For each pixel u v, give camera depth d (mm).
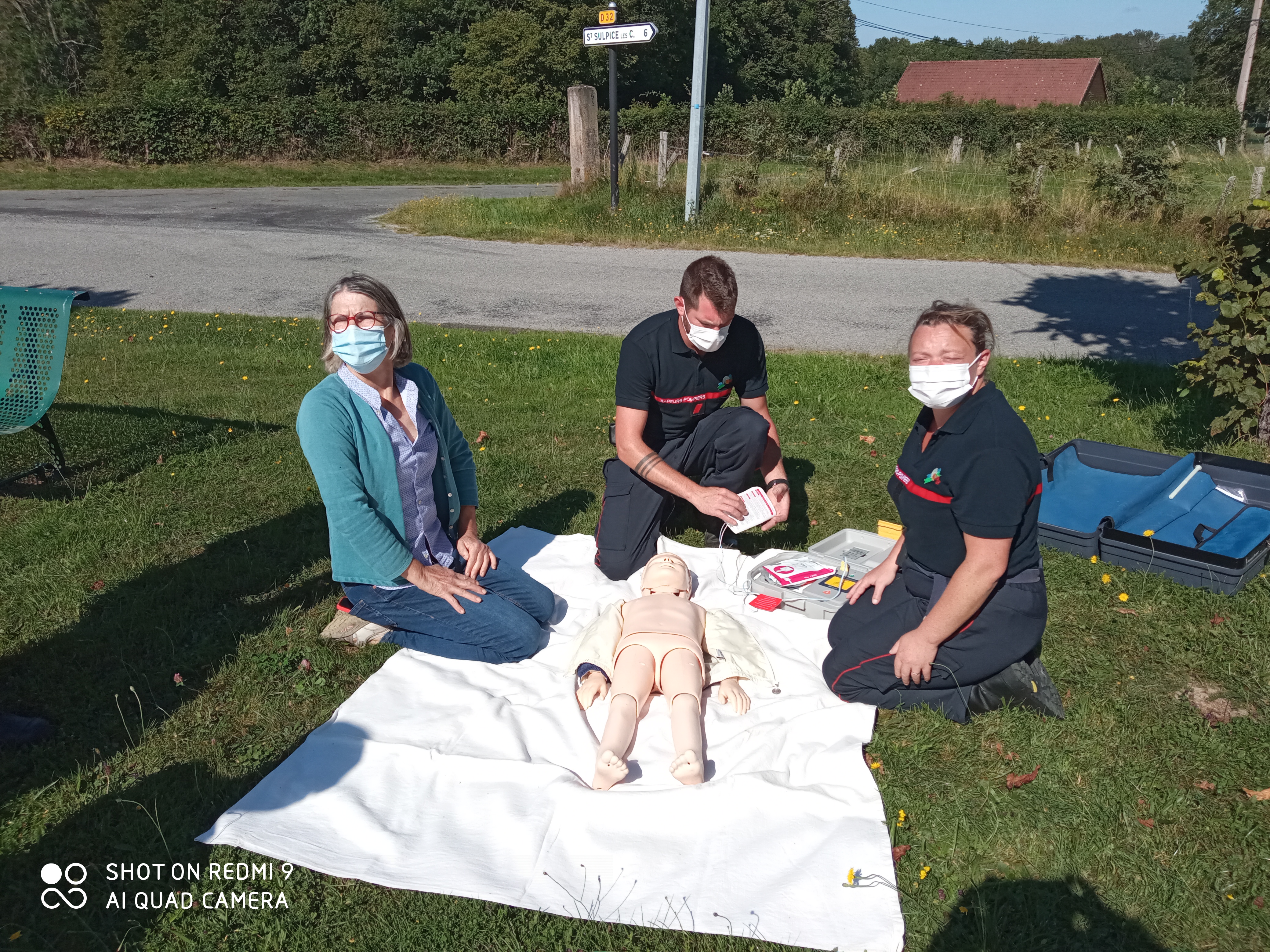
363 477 3186
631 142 24531
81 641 3455
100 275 11500
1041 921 2291
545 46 39906
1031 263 12992
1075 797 2689
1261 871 2432
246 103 27031
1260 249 4949
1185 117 34125
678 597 3270
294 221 16312
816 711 3004
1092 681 3256
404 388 3316
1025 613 2893
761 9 54688
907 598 3154
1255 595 3742
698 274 3574
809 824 2523
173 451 5441
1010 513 2701
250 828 2523
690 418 4141
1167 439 5758
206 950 2225
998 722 2994
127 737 2955
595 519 4730
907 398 6715
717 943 2207
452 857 2445
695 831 2504
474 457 5137
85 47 37906
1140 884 2395
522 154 29109
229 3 40875
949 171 19922
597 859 2428
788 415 6293
